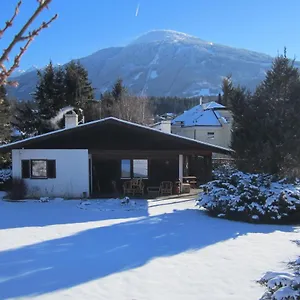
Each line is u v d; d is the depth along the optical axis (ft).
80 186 72.02
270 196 48.80
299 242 32.78
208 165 76.69
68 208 59.11
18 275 27.25
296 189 50.47
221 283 25.49
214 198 52.03
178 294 23.65
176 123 156.66
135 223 46.57
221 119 145.59
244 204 48.80
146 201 66.03
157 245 35.81
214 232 41.68
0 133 106.42
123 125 73.05
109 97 163.94
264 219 48.14
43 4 6.95
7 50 7.03
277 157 55.06
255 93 58.54
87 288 24.71
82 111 132.36
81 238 38.47
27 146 72.02
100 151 72.84
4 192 82.43
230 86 62.03
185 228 43.65
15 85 7.41
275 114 54.54
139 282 25.80
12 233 40.96
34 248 34.55
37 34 7.26
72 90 139.64
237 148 57.47
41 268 28.78
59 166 72.18
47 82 136.15
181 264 29.84
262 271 27.86
